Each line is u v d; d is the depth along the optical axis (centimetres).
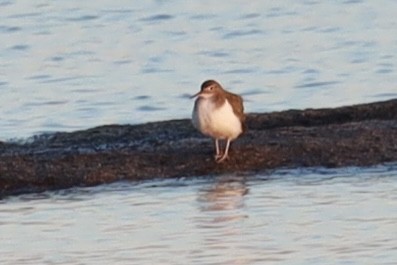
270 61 2781
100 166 1809
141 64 2770
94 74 2689
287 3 3400
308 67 2709
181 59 2819
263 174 1805
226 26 3155
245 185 1762
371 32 3038
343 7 3347
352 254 1460
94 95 2506
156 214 1645
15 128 2261
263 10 3322
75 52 2900
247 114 2072
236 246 1505
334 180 1773
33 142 1966
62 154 1859
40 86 2588
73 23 3222
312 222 1589
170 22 3228
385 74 2634
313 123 2027
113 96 2498
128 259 1470
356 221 1587
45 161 1819
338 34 3036
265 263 1441
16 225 1614
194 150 1852
